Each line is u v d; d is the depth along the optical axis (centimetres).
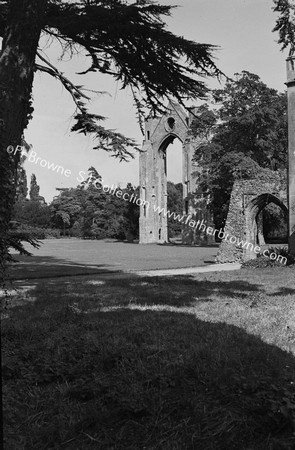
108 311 855
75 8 625
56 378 461
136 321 734
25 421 361
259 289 1233
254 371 439
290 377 414
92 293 1173
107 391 405
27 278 1741
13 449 317
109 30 612
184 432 329
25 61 567
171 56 632
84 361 493
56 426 350
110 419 358
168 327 677
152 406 367
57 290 1255
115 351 520
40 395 414
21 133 561
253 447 308
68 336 628
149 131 6794
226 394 378
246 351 523
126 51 642
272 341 582
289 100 2506
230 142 3884
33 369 479
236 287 1285
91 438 331
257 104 3650
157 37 606
